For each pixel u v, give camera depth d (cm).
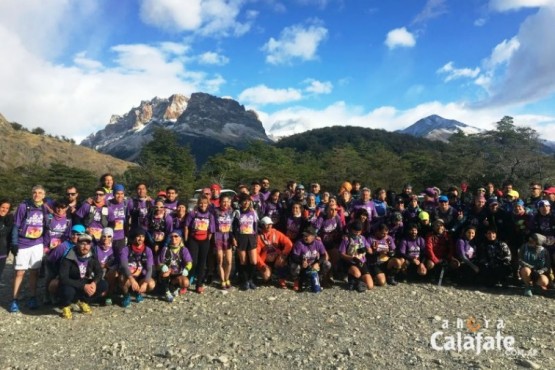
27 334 616
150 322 670
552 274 863
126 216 830
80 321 673
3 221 718
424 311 735
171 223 822
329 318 691
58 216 759
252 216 862
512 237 919
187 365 514
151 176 4588
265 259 891
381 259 899
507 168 4403
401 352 555
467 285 918
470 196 1109
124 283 744
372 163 5725
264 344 580
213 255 894
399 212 952
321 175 5516
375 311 731
